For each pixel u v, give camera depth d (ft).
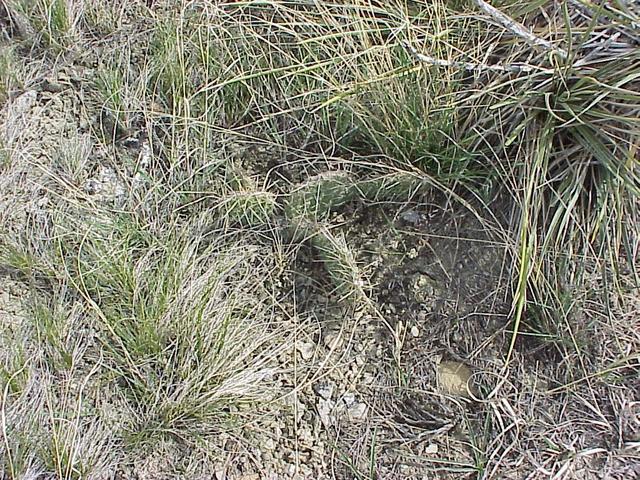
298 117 3.30
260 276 3.01
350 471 2.62
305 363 2.84
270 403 2.72
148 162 3.23
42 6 3.50
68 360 2.64
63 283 2.83
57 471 2.42
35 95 3.34
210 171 3.20
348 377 2.82
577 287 2.87
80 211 3.01
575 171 2.87
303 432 2.69
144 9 3.59
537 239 2.95
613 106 2.85
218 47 3.39
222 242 3.05
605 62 2.85
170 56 3.36
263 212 3.07
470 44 3.14
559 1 2.98
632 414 2.72
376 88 3.06
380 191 3.03
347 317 2.93
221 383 2.67
